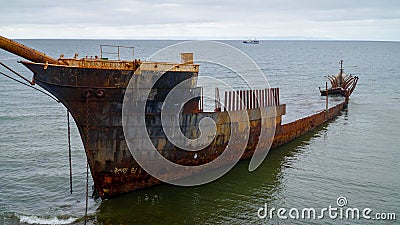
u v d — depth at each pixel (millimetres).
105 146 15477
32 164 21547
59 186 18234
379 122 33406
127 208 15531
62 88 14562
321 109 41469
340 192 17594
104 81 14828
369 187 18125
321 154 23547
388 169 20641
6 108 39219
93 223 14414
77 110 14992
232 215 15203
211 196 16875
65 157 22969
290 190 17781
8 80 65188
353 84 51906
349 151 24219
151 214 15078
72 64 14555
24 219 14766
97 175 15758
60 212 15391
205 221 14664
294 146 25438
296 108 42281
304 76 81500
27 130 29875
